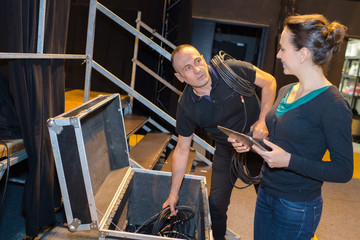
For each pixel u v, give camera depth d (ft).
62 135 3.83
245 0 19.27
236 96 5.52
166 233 5.65
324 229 9.08
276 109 4.13
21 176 8.54
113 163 6.03
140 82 13.10
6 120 6.31
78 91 12.46
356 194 12.10
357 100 23.03
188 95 5.56
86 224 4.17
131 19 12.35
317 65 3.63
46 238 6.31
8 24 5.13
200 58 5.03
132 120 11.11
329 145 3.55
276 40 19.39
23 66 5.46
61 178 3.95
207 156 13.70
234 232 8.19
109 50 12.67
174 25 13.47
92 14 7.80
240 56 23.66
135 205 6.08
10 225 7.20
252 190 11.35
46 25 5.92
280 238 4.13
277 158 3.65
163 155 13.03
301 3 19.11
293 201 3.95
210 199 6.59
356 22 19.31
